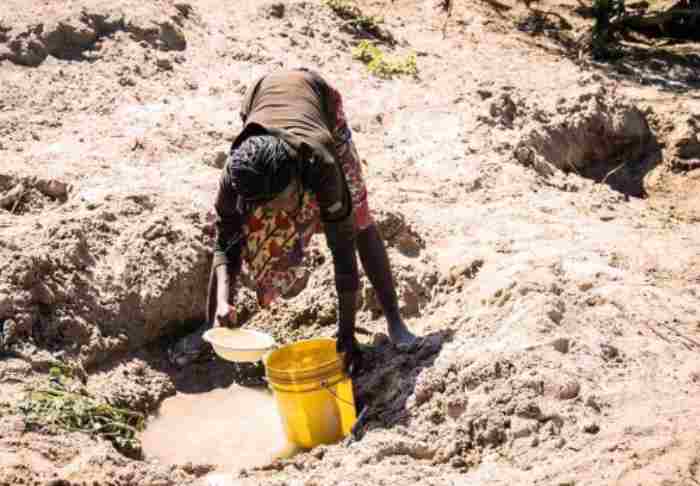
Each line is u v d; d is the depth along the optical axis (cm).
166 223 686
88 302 631
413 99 970
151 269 662
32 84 865
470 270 666
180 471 519
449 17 1247
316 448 536
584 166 1007
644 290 639
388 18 1212
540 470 472
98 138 805
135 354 644
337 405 556
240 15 1070
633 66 1204
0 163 745
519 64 1130
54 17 921
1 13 917
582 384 525
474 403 526
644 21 1289
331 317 663
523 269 646
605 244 734
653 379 536
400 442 511
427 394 550
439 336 598
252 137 486
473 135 910
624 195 941
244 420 605
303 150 490
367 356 611
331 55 1034
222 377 651
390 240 706
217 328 534
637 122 1036
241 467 548
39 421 519
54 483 467
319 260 702
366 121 917
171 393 634
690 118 1046
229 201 519
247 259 536
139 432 586
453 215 766
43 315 609
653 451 471
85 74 894
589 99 1016
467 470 495
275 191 475
